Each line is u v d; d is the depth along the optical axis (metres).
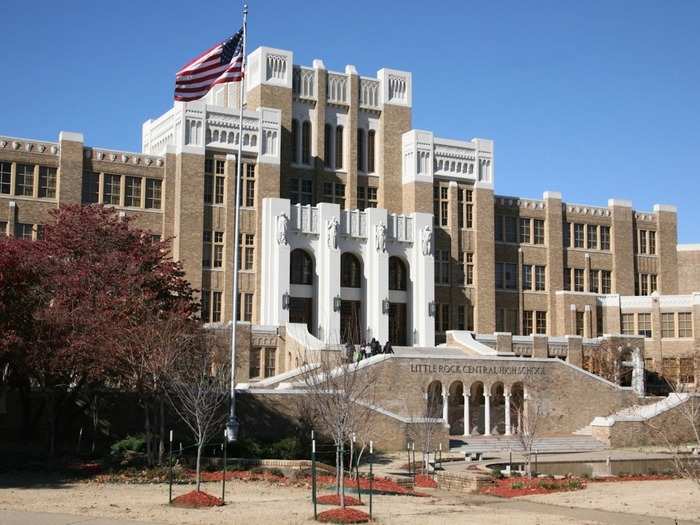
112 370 44.56
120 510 29.53
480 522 29.05
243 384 61.06
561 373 69.88
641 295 100.44
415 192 85.12
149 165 74.81
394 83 88.75
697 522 31.08
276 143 78.94
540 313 93.25
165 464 42.59
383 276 78.44
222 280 75.44
